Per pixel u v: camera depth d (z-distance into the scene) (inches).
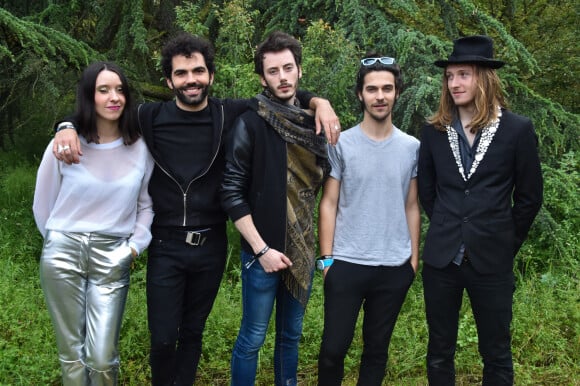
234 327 165.6
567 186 201.6
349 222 117.5
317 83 192.9
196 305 121.3
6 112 244.7
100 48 234.7
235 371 121.3
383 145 116.9
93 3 219.1
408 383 147.6
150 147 114.5
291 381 126.0
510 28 275.7
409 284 118.5
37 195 112.3
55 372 139.3
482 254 111.2
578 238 207.2
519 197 114.0
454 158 113.6
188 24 202.8
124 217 112.8
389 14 212.1
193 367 123.9
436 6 221.6
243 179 113.2
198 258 116.1
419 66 197.2
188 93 111.4
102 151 111.5
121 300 113.3
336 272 116.9
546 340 160.4
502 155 110.6
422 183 118.6
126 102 111.9
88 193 110.0
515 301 176.7
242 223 111.7
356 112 204.8
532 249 200.1
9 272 184.9
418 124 201.9
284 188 112.7
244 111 118.7
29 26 187.8
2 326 156.1
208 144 115.1
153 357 117.6
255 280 116.1
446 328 117.4
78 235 110.0
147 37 242.5
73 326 111.0
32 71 190.5
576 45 272.8
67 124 107.7
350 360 153.9
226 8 200.1
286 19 211.3
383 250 116.3
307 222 117.0
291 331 123.4
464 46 112.2
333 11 209.6
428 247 115.8
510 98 205.0
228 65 194.1
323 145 115.5
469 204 111.7
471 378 150.9
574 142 208.5
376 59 114.1
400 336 162.1
